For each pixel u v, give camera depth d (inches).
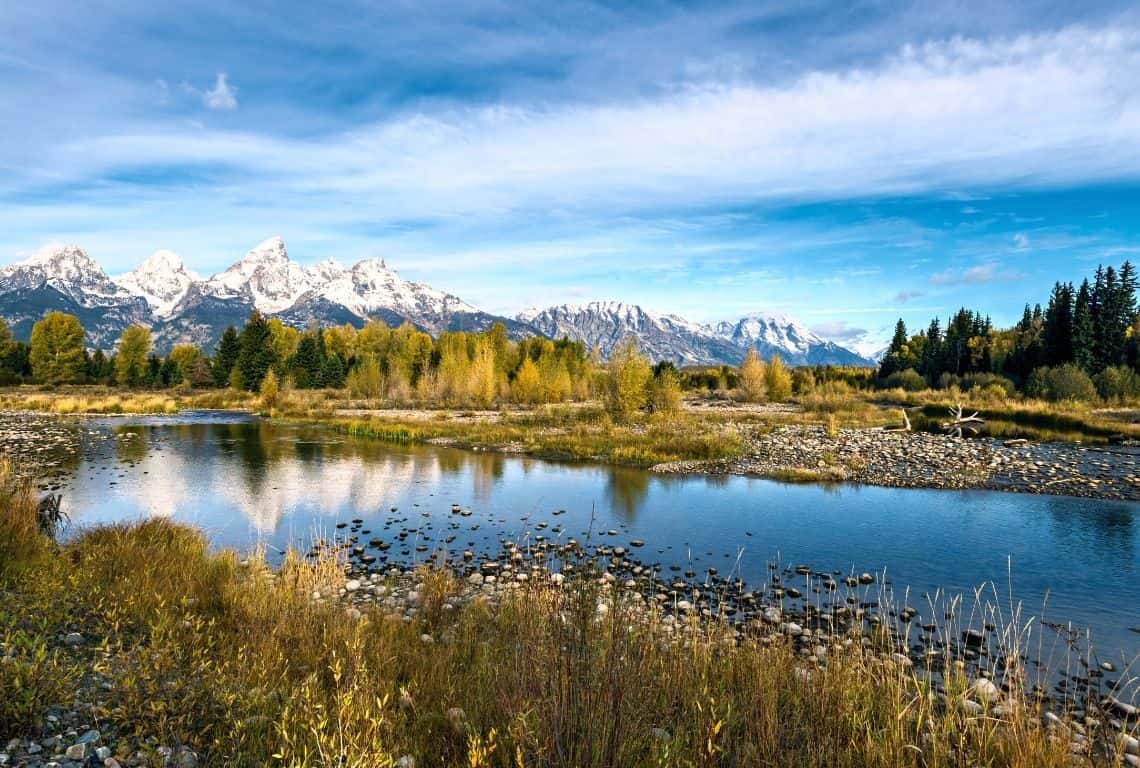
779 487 921.5
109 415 2103.8
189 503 781.9
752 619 394.9
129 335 3996.1
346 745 159.2
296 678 234.8
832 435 1444.4
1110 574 510.9
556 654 193.8
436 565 534.9
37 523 454.9
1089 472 976.3
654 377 2122.3
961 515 731.4
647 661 219.1
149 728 180.5
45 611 265.9
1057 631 388.8
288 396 2444.6
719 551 588.1
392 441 1485.0
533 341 4537.4
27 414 2025.1
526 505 800.9
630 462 1170.6
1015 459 1091.9
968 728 212.7
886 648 352.2
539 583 372.2
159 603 311.3
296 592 352.2
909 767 187.5
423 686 238.7
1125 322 3061.0
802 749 191.6
